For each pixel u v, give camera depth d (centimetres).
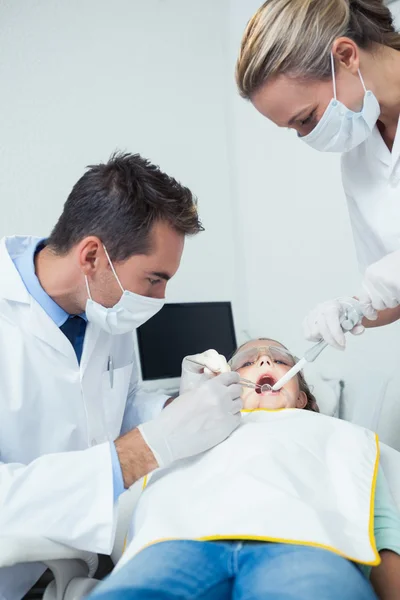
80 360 132
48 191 235
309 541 91
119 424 143
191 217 120
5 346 122
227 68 290
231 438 121
